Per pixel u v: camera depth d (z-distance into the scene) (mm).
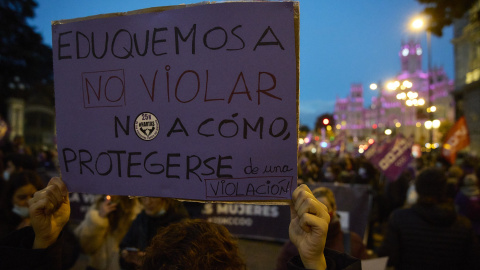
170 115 1633
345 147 24219
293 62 1521
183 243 1221
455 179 7668
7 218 2832
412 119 81250
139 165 1669
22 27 43688
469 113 38688
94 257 3332
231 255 1271
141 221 2762
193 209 4281
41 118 47281
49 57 46188
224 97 1571
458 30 40719
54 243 1585
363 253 3014
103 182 1707
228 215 6570
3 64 42500
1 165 4863
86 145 1734
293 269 1369
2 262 1491
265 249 5988
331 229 2801
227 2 1565
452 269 2865
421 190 2986
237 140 1561
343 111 134750
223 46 1569
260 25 1539
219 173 1575
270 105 1533
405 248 2988
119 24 1695
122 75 1691
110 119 1707
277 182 1527
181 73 1616
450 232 2861
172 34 1628
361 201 5602
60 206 1662
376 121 120438
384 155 7562
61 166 1766
